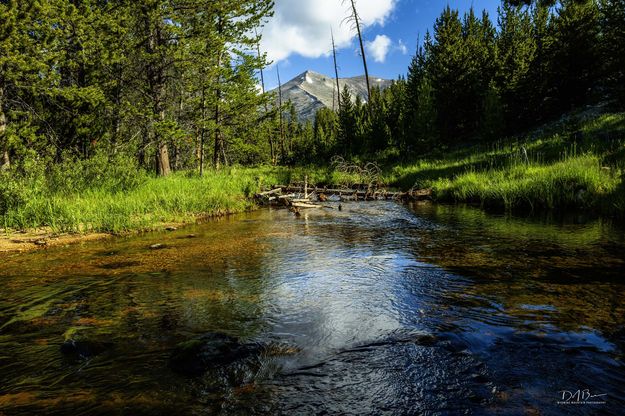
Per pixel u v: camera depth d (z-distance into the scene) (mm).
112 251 6711
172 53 17844
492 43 39500
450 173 18656
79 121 15953
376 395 2348
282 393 2393
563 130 22062
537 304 3670
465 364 2660
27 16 12289
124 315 3764
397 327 3324
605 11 20328
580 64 27547
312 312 3738
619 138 15547
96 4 16547
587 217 8695
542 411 2127
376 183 19609
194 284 4719
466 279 4551
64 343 3025
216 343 2895
